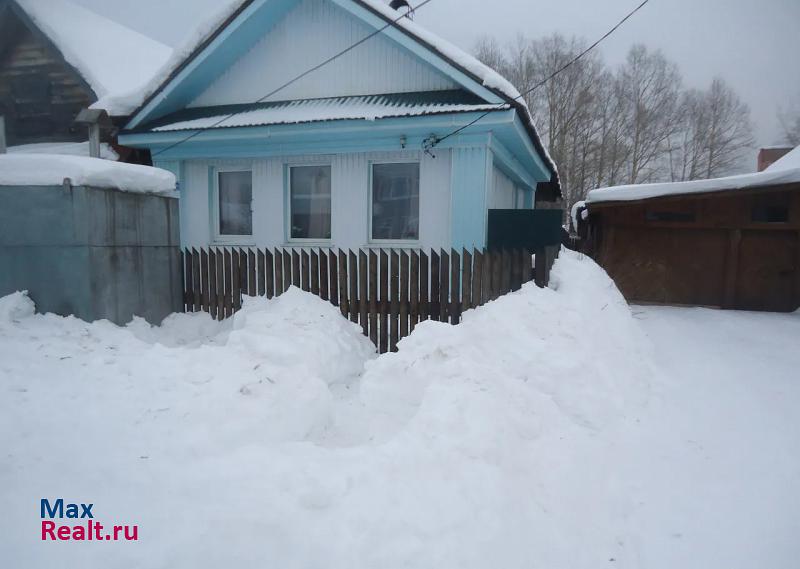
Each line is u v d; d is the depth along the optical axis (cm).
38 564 204
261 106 764
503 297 451
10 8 911
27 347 429
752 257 751
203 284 641
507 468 272
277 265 598
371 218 717
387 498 241
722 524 251
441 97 660
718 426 353
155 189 593
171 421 322
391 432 334
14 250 516
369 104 679
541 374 362
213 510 235
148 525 225
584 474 287
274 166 753
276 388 357
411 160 684
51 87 970
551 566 220
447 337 403
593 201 780
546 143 3284
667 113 3547
